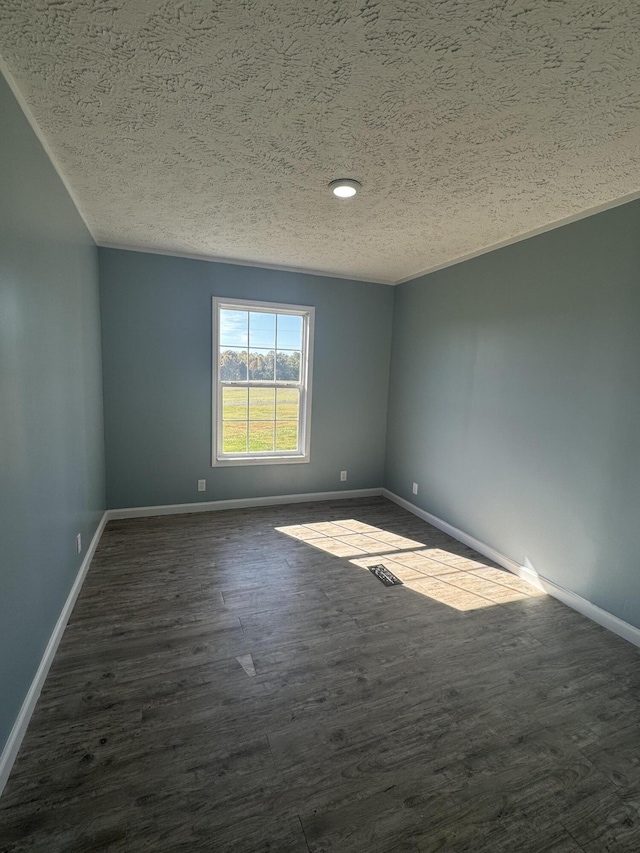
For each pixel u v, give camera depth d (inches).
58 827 49.4
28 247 66.2
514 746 62.9
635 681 77.5
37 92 60.6
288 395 174.6
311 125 67.7
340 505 177.3
